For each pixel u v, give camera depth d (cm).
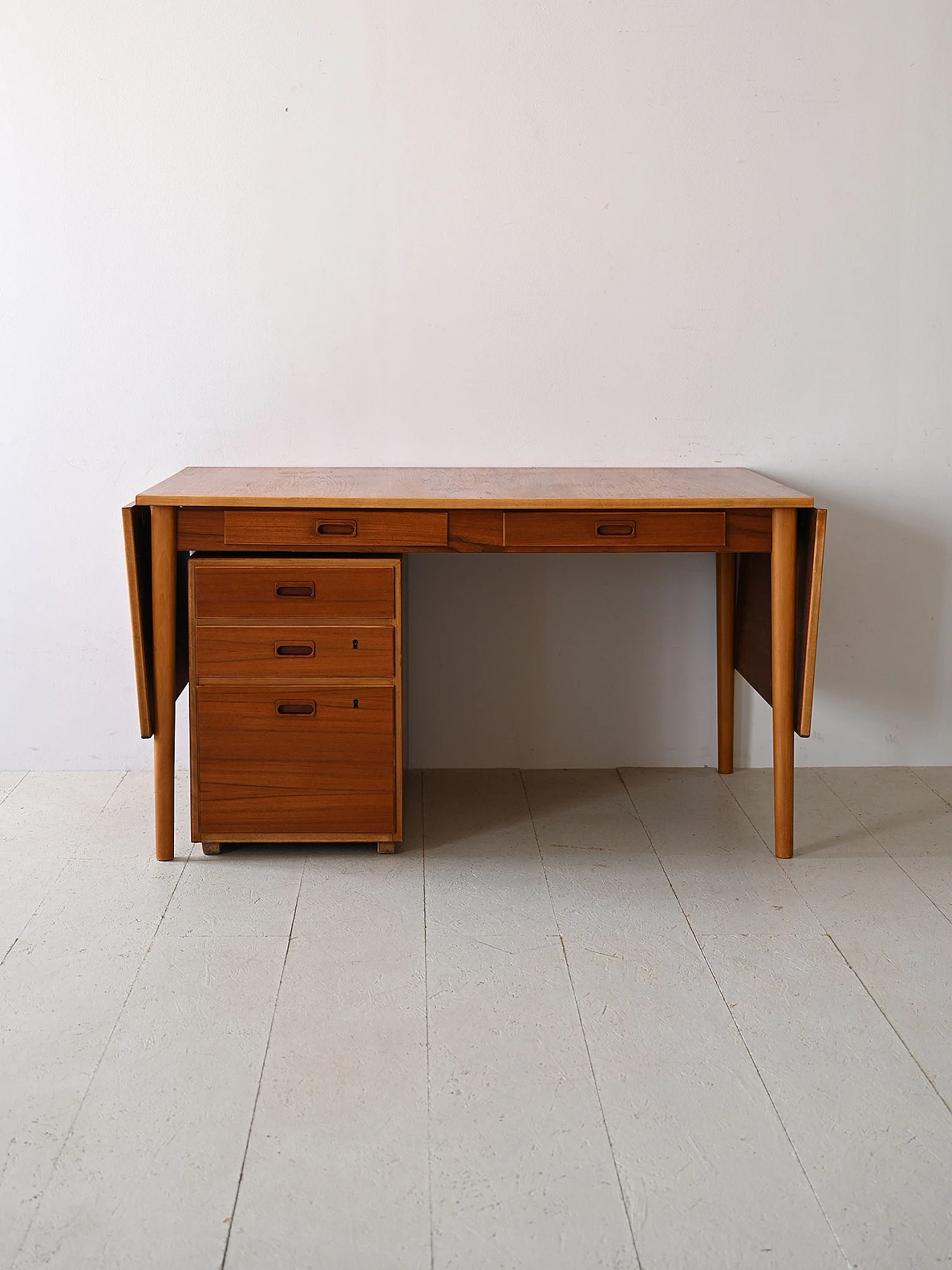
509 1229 159
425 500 261
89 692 329
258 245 307
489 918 248
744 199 308
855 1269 153
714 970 227
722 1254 155
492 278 311
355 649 268
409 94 302
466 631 330
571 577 329
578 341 314
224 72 299
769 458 322
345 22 298
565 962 230
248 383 314
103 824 297
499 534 266
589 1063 197
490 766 336
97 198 304
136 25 297
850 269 312
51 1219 161
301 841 276
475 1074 193
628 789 324
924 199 309
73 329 310
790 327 315
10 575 322
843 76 303
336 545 264
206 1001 214
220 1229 159
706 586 330
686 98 303
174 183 304
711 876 269
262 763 272
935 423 321
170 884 263
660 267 311
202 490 271
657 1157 174
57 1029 205
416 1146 176
